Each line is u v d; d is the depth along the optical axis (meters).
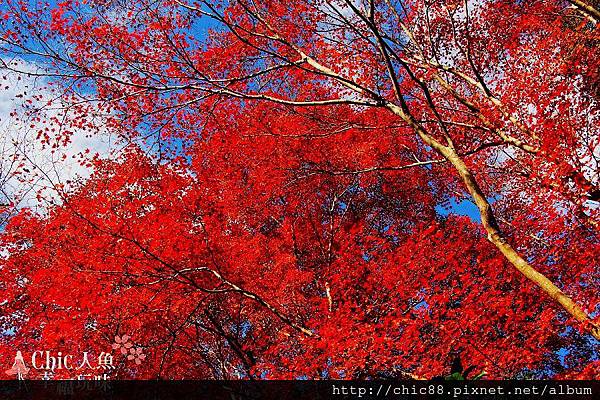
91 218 14.84
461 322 14.82
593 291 16.03
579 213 12.46
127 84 8.65
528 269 6.71
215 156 17.19
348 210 20.25
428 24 12.54
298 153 17.97
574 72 15.28
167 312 13.41
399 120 18.05
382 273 17.27
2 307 16.47
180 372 14.72
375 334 13.27
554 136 11.74
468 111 14.78
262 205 18.72
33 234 16.11
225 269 15.30
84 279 13.63
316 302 16.33
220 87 8.69
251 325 16.08
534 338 15.37
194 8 8.52
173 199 16.20
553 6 15.97
